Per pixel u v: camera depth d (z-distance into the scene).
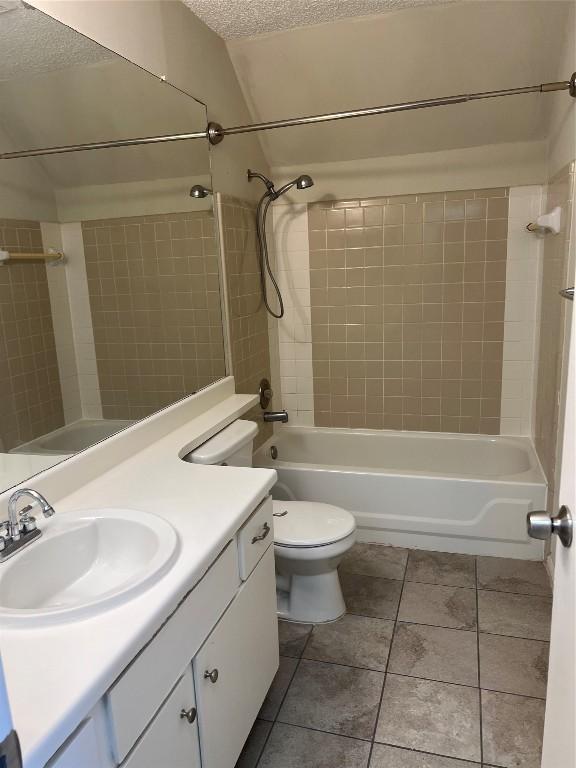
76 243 1.69
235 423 2.34
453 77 2.62
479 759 1.63
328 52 2.56
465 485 2.70
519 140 2.89
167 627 1.12
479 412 3.28
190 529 1.35
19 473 1.44
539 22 2.33
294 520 2.24
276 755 1.67
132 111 1.94
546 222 2.53
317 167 3.20
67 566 1.33
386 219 3.18
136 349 1.95
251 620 1.58
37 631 0.99
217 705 1.36
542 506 2.61
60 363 1.61
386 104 2.79
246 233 2.96
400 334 3.31
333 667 2.02
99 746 0.92
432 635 2.17
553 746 0.99
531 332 3.11
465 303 3.17
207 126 2.46
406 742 1.70
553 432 2.47
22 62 1.47
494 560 2.70
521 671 1.96
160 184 2.10
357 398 3.47
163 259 2.15
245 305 2.96
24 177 1.50
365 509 2.88
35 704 0.83
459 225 3.08
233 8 2.28
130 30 1.92
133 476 1.70
